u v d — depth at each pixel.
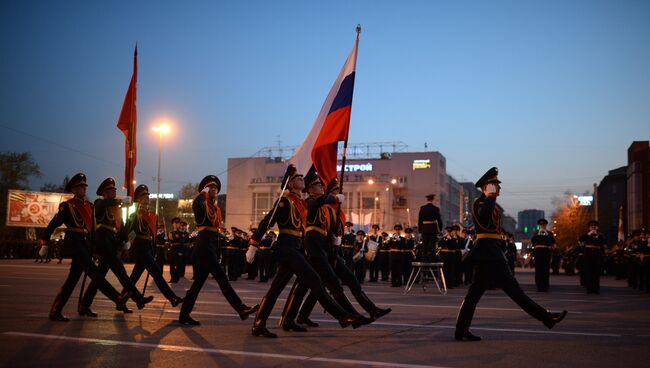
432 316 10.93
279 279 8.55
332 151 11.01
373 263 25.22
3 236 61.25
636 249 20.30
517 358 6.89
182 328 9.16
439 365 6.49
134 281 11.38
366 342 7.95
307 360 6.73
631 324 9.98
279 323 9.55
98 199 10.56
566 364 6.58
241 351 7.27
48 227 9.93
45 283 18.19
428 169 88.69
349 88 11.09
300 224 8.66
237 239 24.69
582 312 12.02
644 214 69.19
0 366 6.39
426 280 22.56
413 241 22.31
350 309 8.71
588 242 17.89
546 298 15.82
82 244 10.09
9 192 48.59
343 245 23.78
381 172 89.62
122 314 10.83
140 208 11.02
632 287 21.62
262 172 91.94
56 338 8.12
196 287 9.54
